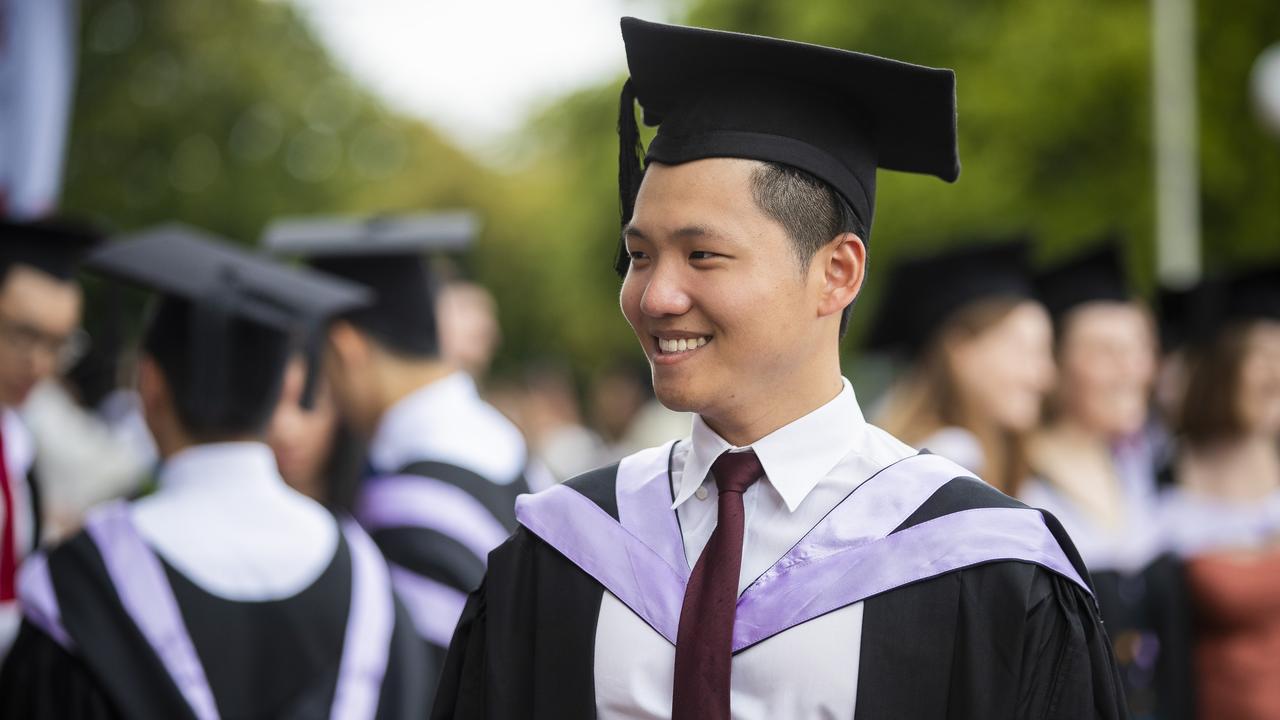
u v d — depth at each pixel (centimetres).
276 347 281
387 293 368
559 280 2675
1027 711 182
